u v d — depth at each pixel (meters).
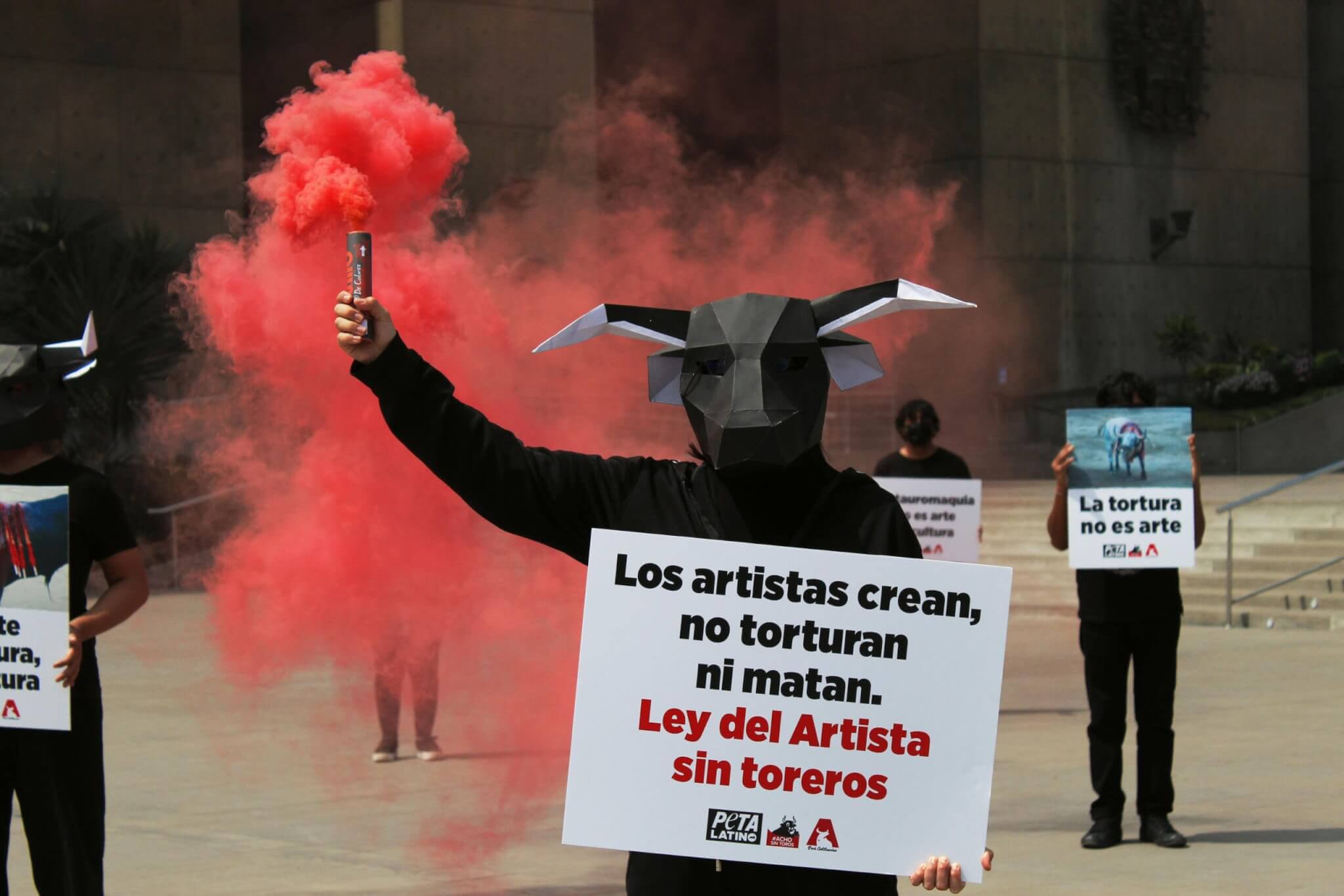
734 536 2.98
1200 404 34.41
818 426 2.90
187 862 6.52
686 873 2.93
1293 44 38.16
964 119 33.00
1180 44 35.53
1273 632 14.63
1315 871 6.23
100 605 4.62
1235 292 37.06
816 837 2.90
